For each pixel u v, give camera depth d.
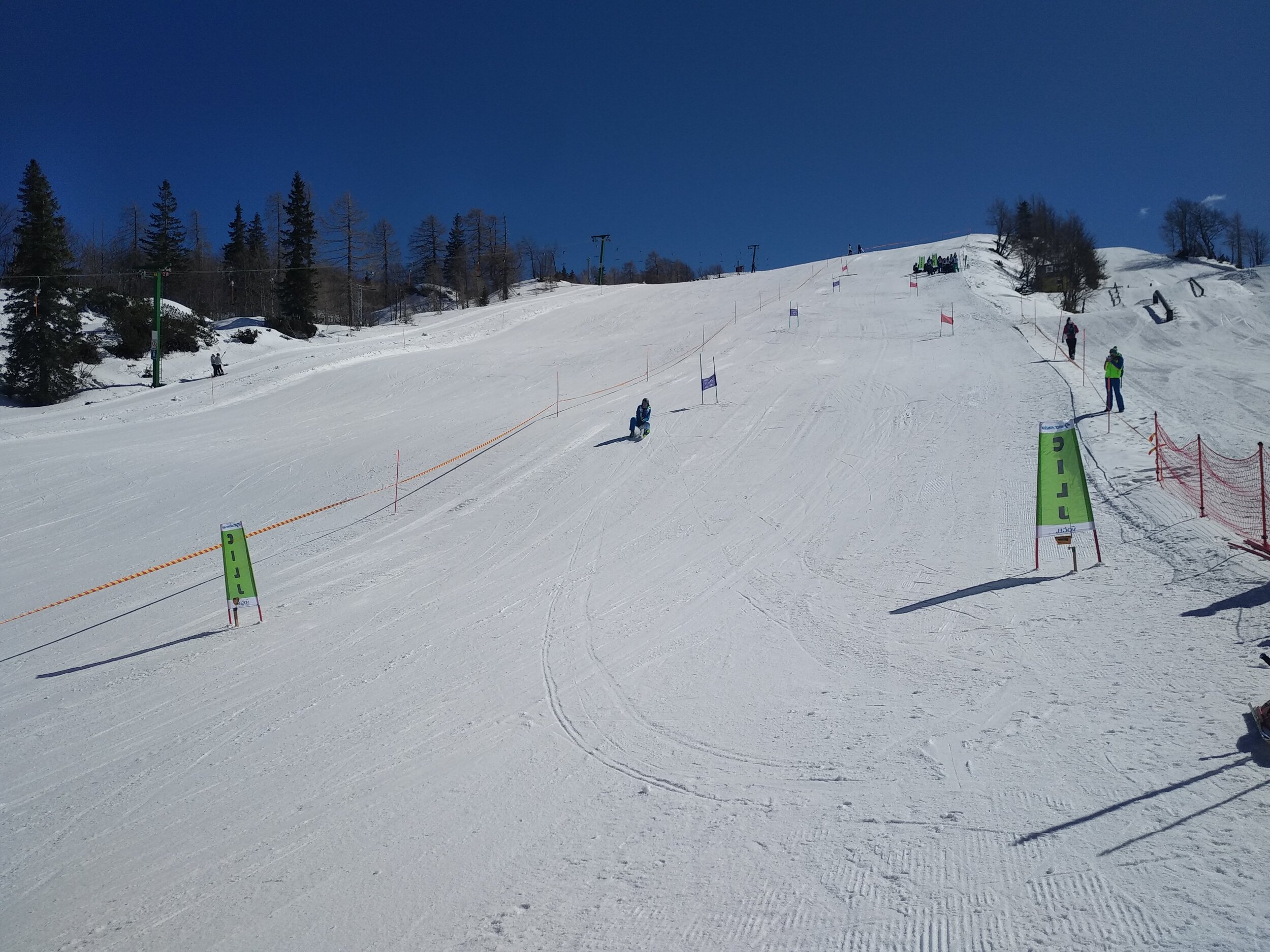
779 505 16.73
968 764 6.75
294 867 6.75
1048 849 5.42
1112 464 15.29
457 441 25.61
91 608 15.62
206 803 8.06
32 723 10.75
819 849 5.92
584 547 15.91
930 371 26.34
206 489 23.41
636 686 9.61
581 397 29.92
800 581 12.62
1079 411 19.58
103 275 68.00
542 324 51.78
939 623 10.10
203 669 11.96
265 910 6.20
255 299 78.12
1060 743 6.79
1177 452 15.56
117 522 21.22
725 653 10.28
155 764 9.11
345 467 24.25
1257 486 13.14
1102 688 7.61
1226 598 8.96
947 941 4.72
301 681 11.05
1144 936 4.45
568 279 122.25
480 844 6.73
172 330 50.16
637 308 53.41
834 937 4.93
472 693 9.98
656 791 7.21
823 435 21.08
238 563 13.92
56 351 41.31
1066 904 4.84
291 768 8.56
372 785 7.99
